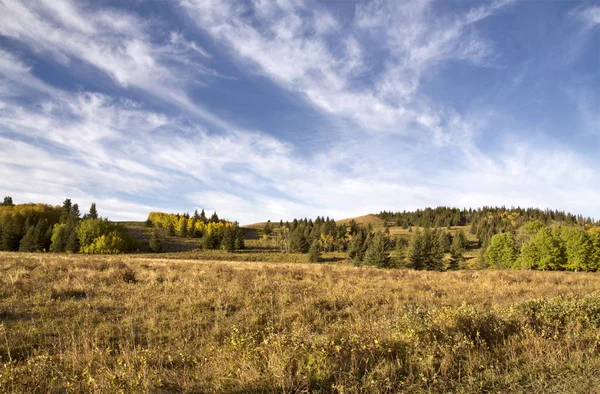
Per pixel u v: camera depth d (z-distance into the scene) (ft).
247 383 15.31
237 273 60.80
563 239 187.01
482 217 599.16
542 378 16.33
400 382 15.55
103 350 21.40
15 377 15.42
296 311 32.53
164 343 24.68
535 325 24.21
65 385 15.16
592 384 15.57
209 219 537.24
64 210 383.45
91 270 54.49
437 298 41.57
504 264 216.95
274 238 407.44
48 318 28.40
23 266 57.47
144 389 14.71
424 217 608.60
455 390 15.26
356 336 19.40
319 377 15.71
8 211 343.46
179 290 41.09
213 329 26.84
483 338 21.59
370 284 52.70
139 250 290.56
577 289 54.03
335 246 355.77
